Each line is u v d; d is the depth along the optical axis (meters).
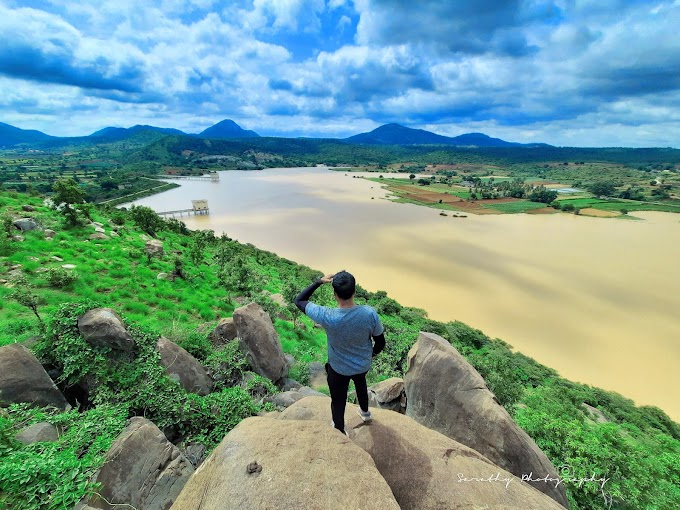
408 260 66.06
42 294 16.72
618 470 9.71
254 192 151.12
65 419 6.84
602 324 44.44
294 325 25.27
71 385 8.41
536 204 137.25
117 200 122.31
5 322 12.76
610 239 86.25
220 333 15.88
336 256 67.38
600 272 62.28
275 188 165.88
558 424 11.16
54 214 32.25
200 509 2.92
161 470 6.13
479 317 45.78
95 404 8.12
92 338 8.80
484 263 65.69
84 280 20.08
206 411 9.01
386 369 22.36
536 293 53.19
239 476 3.06
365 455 3.62
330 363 4.24
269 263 56.16
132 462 5.95
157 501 5.83
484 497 3.86
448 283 56.16
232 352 13.56
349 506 2.85
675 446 17.11
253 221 95.69
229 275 31.11
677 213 124.06
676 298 51.88
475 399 7.51
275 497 2.82
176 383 9.33
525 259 68.81
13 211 29.38
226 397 9.65
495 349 35.62
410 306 47.38
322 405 5.70
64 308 9.20
